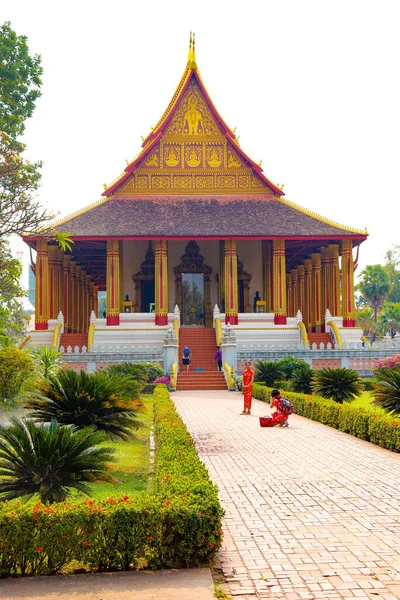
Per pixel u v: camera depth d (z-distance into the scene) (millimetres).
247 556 7121
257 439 16078
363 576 6473
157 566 6754
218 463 12828
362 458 13359
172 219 42125
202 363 37000
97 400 13438
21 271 24672
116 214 42562
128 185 45125
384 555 7086
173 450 10391
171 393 30875
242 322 40938
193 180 45438
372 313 88000
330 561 6918
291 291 57656
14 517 6500
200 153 45719
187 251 47812
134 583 6312
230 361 34375
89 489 8859
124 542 6668
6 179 20688
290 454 13867
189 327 44188
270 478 11336
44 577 6488
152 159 45469
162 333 39781
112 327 39969
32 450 8680
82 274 55188
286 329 40594
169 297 47438
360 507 9219
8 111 39062
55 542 6531
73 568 6805
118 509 6711
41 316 40531
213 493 7512
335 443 15398
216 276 47781
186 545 6770
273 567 6766
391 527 8172
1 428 9195
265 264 46938
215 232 40500
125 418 13938
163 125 45156
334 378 23375
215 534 6938
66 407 13406
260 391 26891
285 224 42156
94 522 6633
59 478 8727
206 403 25734
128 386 19922
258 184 45562
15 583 6320
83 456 8828
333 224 42594
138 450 14578
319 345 40031
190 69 45344
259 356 36125
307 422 19641
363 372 37031
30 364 19078
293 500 9688
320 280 46250
